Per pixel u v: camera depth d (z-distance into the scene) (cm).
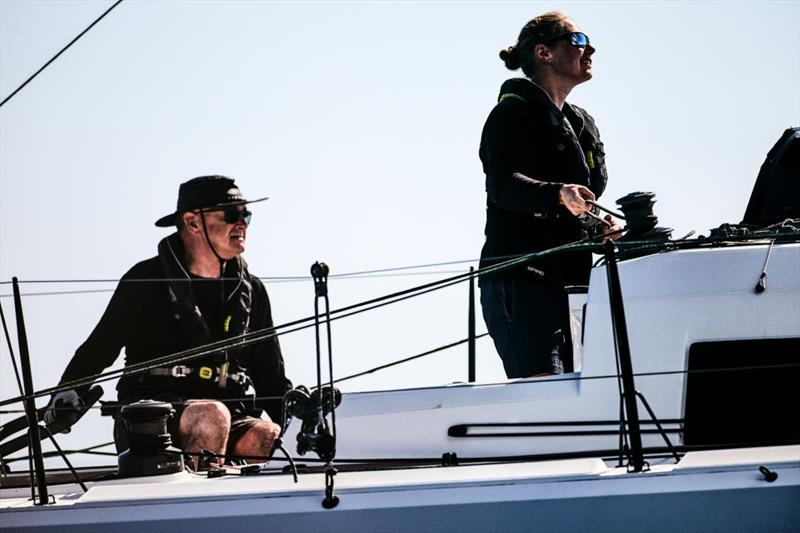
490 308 2094
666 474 1550
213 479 1698
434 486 1587
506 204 2028
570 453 1738
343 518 1591
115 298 2225
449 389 1825
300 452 1681
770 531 1520
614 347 1762
